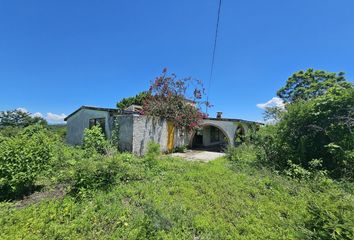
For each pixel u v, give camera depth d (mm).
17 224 3762
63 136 19359
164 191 5207
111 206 4324
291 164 7195
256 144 9523
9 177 4930
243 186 5672
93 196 4793
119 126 11914
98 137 10773
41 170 5562
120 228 3602
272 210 4359
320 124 7906
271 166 7859
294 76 24281
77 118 15547
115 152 9641
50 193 5293
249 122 15867
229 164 8672
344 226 2535
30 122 23953
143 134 11617
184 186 5648
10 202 4832
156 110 13570
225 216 4152
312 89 20797
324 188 5516
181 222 3793
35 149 5484
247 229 3645
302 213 3996
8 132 15273
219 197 4965
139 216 3902
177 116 14383
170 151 13914
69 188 5281
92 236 3434
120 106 28109
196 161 9789
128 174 6207
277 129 9086
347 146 7211
